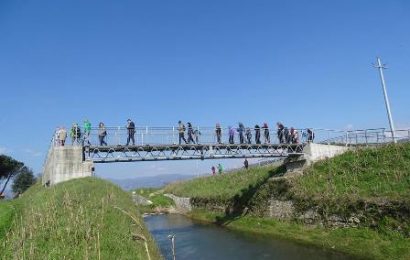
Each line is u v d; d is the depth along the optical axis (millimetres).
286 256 30812
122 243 18891
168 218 64875
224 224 50156
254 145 44906
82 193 28578
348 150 45719
